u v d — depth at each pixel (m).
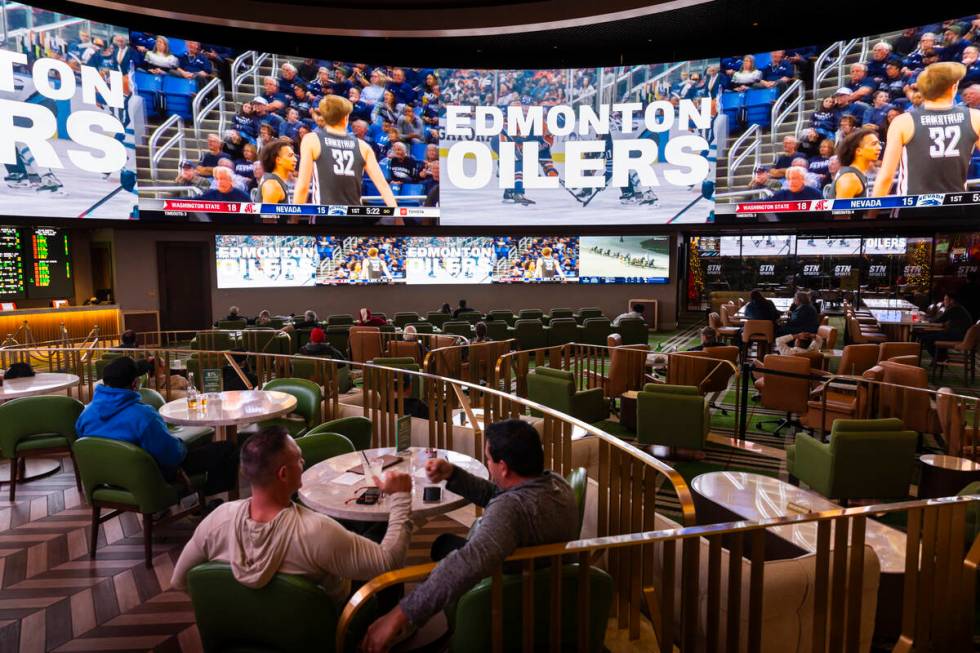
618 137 14.54
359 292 15.94
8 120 10.98
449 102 14.61
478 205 14.91
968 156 11.79
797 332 9.75
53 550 3.79
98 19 12.46
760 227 15.10
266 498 2.00
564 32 13.72
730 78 13.66
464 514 4.27
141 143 12.44
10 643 2.85
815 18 12.94
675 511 4.67
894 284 15.30
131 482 3.50
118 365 3.68
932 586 2.25
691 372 7.30
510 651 1.97
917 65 11.96
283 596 1.92
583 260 16.16
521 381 7.05
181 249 14.72
